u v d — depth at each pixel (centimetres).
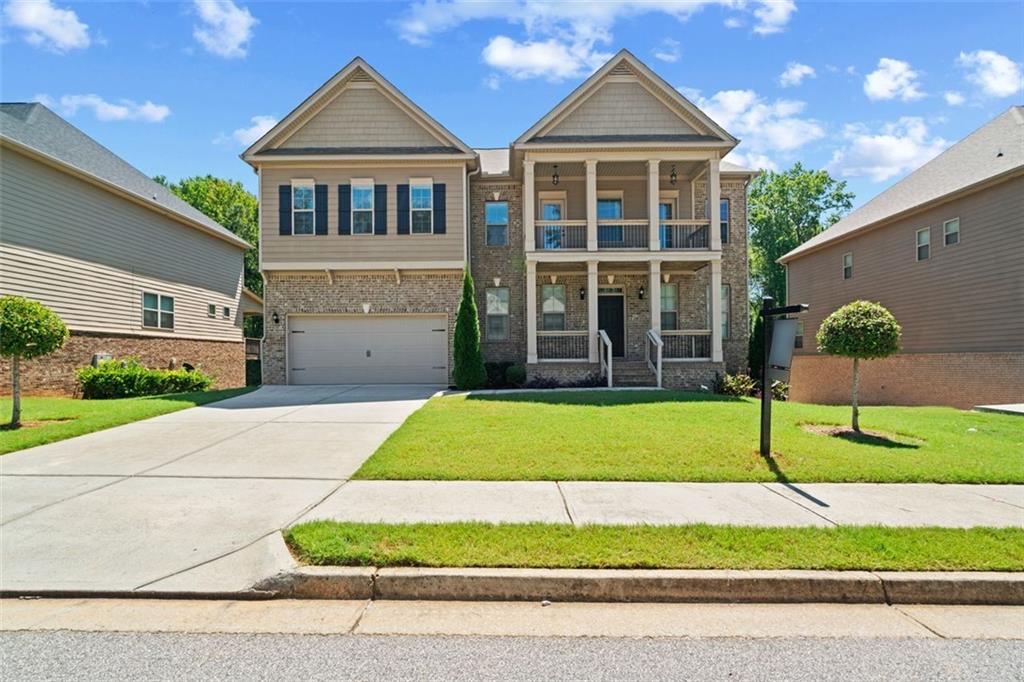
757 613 344
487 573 364
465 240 1510
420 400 1173
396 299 1524
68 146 1544
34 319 859
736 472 609
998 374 1344
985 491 553
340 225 1503
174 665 284
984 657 295
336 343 1530
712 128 1487
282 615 337
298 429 859
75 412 981
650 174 1491
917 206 1650
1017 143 1464
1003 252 1391
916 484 579
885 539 414
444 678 273
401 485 569
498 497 527
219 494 541
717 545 404
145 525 458
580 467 627
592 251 1489
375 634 316
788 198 3834
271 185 1505
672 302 1686
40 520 470
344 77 1507
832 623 331
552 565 375
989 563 378
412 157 1487
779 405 1096
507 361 1630
